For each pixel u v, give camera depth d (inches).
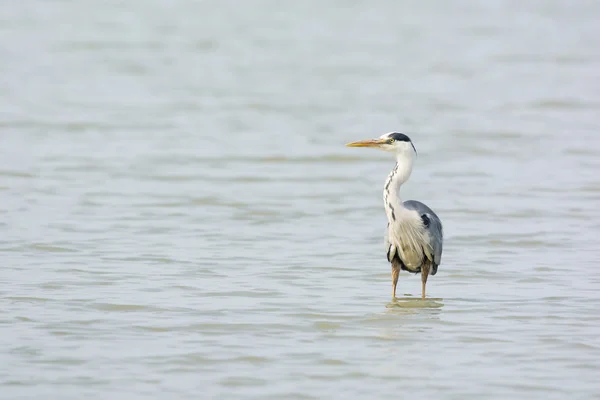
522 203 695.1
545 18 1974.7
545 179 779.4
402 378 355.9
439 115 1107.3
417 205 466.6
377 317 432.5
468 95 1236.5
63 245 562.6
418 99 1214.9
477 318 431.8
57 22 1836.9
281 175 805.2
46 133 974.4
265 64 1486.2
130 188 738.8
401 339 400.8
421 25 1882.4
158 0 2166.6
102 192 721.0
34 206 669.3
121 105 1148.5
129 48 1598.2
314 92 1266.0
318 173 816.9
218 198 711.7
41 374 355.3
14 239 573.9
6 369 358.9
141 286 479.2
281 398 337.1
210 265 525.3
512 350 386.6
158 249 559.2
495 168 827.4
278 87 1300.4
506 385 349.1
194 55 1553.9
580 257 547.8
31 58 1480.1
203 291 471.8
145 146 920.9
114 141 943.0
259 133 1002.7
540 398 337.4
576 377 356.8
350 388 346.6
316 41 1704.0
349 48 1633.9
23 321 418.0
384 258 549.3
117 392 339.9
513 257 550.6
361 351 385.4
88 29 1772.9
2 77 1320.1
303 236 601.3
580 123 1045.2
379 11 2065.7
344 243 584.7
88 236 587.5
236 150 909.8
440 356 379.6
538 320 428.1
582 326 418.0
